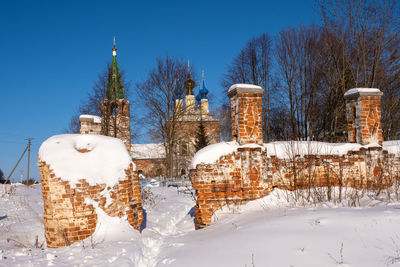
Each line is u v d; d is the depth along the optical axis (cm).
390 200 663
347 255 381
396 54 1964
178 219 1077
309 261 371
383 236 423
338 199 736
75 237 563
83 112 2825
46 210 586
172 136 3312
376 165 856
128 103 2981
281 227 511
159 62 3284
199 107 3875
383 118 2006
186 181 2788
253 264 375
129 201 639
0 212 1027
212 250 456
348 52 2112
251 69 2884
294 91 2498
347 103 934
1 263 435
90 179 589
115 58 3406
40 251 510
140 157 4828
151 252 527
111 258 448
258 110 810
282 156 816
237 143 799
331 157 843
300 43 2459
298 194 751
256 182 771
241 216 702
